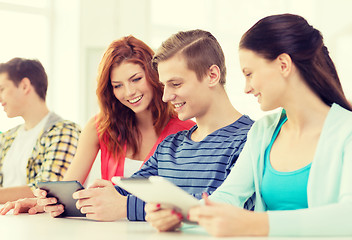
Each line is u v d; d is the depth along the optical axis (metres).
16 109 2.44
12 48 4.64
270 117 1.27
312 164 1.04
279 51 1.06
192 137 1.61
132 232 1.07
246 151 1.26
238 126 1.52
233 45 5.77
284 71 1.07
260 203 1.19
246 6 5.86
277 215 0.90
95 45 4.76
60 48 4.79
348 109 1.10
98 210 1.34
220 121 1.54
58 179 2.15
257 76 1.08
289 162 1.14
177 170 1.54
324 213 0.89
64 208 1.46
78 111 4.64
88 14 4.76
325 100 1.11
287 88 1.09
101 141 1.93
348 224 0.88
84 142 1.96
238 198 1.22
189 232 1.05
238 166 1.26
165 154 1.61
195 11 5.67
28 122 2.47
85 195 1.35
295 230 0.88
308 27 1.11
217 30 5.73
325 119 1.08
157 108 1.85
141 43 1.83
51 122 2.31
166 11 5.51
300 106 1.11
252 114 5.55
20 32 4.68
